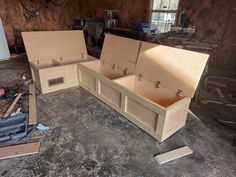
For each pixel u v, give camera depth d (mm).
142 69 2213
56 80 2555
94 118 2041
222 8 3766
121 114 2080
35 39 2729
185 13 3666
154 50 2129
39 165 1438
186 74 1800
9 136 1688
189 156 1562
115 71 2582
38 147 1601
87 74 2482
